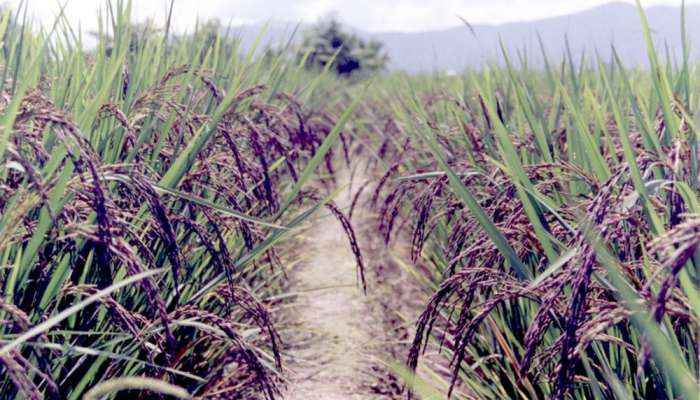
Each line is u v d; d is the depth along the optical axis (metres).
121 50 2.56
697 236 1.09
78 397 1.93
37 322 1.77
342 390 3.18
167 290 2.35
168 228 1.67
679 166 1.72
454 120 4.58
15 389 1.67
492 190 2.68
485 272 1.87
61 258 1.85
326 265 5.33
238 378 2.39
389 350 3.70
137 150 2.17
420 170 4.09
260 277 4.23
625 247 1.76
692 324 1.59
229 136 2.34
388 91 10.59
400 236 6.11
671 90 2.01
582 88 3.81
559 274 1.62
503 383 2.63
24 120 1.49
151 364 1.75
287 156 3.13
